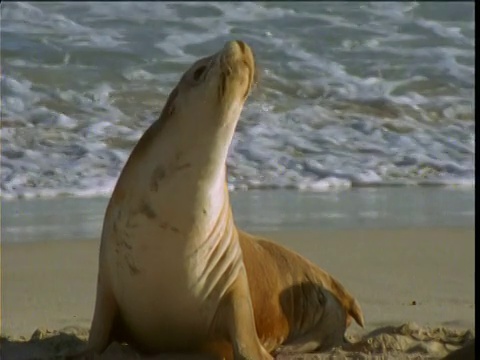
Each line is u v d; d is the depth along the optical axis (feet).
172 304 46.96
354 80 148.56
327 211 98.32
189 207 45.06
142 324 47.96
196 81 43.78
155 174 45.19
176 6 182.39
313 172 112.78
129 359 47.47
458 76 152.76
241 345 46.32
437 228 92.79
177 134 44.45
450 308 65.92
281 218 94.79
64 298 67.36
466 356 46.85
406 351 53.57
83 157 112.47
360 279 74.02
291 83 144.36
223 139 44.16
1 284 70.85
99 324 48.42
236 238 48.70
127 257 46.42
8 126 121.19
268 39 165.58
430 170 115.85
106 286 48.29
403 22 179.93
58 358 48.24
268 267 54.19
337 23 176.76
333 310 56.44
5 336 56.49
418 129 130.41
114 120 126.11
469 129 131.34
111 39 160.04
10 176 105.40
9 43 153.79
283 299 54.08
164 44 159.63
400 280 73.97
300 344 54.49
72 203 99.09
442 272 76.74
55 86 137.80
